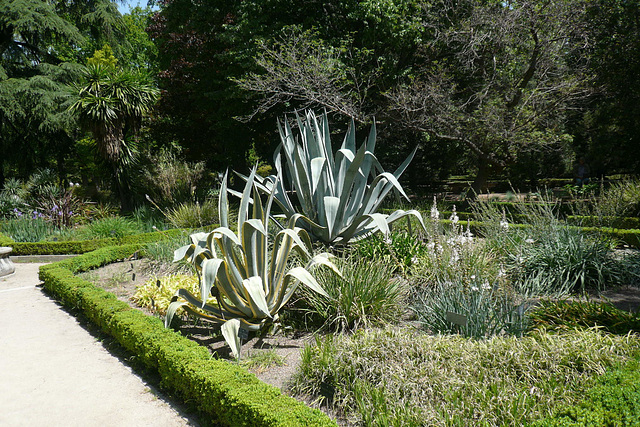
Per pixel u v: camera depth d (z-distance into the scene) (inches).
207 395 129.6
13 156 828.0
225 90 585.6
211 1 608.7
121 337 181.2
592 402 97.2
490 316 163.8
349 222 269.6
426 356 135.1
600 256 237.1
